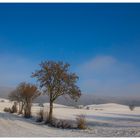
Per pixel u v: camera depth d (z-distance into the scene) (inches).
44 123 1440.7
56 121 1406.3
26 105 2020.2
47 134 847.1
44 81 1558.8
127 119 2437.3
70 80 1567.4
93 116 2815.0
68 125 1289.4
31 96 2042.3
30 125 1256.2
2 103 5398.6
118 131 1071.6
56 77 1553.9
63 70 1569.9
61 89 1556.3
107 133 980.6
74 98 1585.9
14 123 1310.3
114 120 2237.9
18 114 2468.0
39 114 1653.5
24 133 839.7
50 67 1571.1
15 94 2605.8
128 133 972.6
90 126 1437.0
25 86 2129.7
